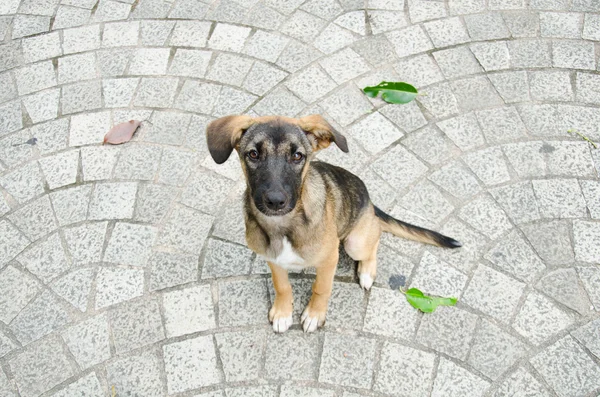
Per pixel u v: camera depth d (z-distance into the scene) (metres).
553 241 1.57
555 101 1.76
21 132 1.80
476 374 1.44
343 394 1.43
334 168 1.49
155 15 1.98
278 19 1.94
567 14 1.89
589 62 1.81
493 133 1.72
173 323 1.52
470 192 1.64
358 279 1.55
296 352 1.48
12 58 1.93
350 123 1.75
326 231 1.37
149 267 1.59
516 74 1.80
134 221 1.65
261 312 1.52
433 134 1.73
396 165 1.69
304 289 1.55
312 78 1.83
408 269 1.56
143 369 1.47
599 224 1.58
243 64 1.86
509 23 1.89
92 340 1.51
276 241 1.38
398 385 1.44
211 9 1.97
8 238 1.64
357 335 1.49
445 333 1.48
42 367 1.49
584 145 1.69
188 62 1.88
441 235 1.53
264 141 1.30
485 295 1.52
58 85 1.87
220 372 1.47
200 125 1.77
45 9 2.02
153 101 1.82
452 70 1.82
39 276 1.59
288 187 1.29
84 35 1.96
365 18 1.93
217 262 1.58
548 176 1.65
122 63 1.89
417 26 1.90
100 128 1.79
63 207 1.67
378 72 1.83
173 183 1.70
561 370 1.43
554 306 1.50
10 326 1.53
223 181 1.69
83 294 1.56
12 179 1.73
